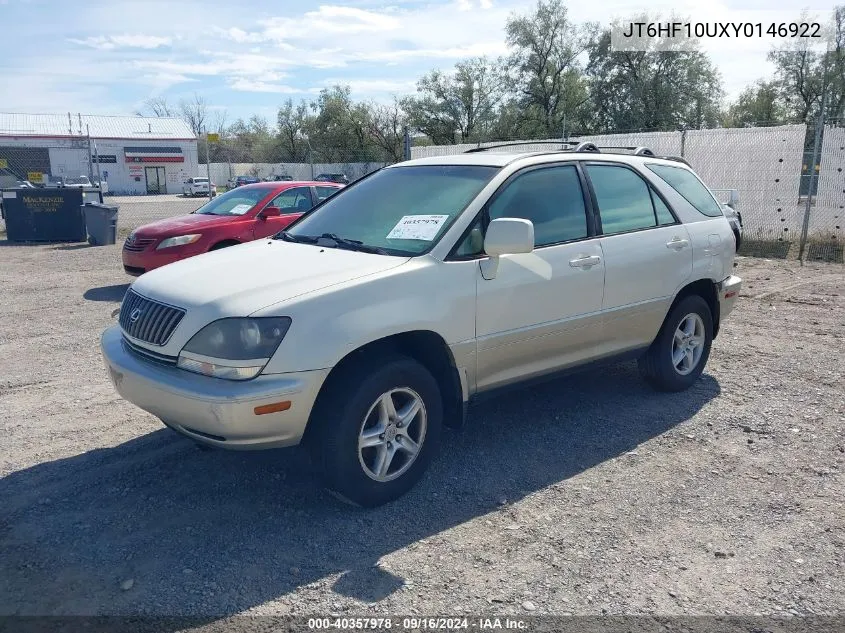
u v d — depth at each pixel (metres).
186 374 3.47
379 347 3.83
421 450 3.92
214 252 4.55
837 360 6.39
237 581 3.15
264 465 4.31
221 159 63.75
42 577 3.18
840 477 4.12
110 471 4.23
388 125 50.44
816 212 14.89
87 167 51.59
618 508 3.79
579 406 5.32
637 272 4.93
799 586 3.11
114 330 4.24
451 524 3.64
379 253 4.06
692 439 4.70
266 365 3.35
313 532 3.56
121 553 3.38
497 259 4.11
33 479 4.14
